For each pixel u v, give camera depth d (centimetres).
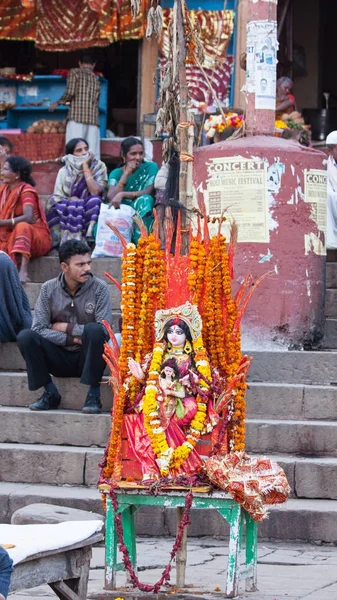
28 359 767
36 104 1394
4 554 400
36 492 696
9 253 992
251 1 873
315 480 694
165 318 548
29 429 760
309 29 1580
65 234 1057
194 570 586
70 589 470
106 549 536
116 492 532
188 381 541
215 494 522
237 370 553
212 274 559
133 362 551
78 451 726
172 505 529
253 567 538
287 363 802
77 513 602
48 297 784
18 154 1338
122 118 1482
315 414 758
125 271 563
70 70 1314
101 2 1333
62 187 1079
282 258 831
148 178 1054
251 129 874
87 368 748
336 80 1666
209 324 558
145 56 1347
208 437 548
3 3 1407
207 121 1068
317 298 848
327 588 541
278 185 831
